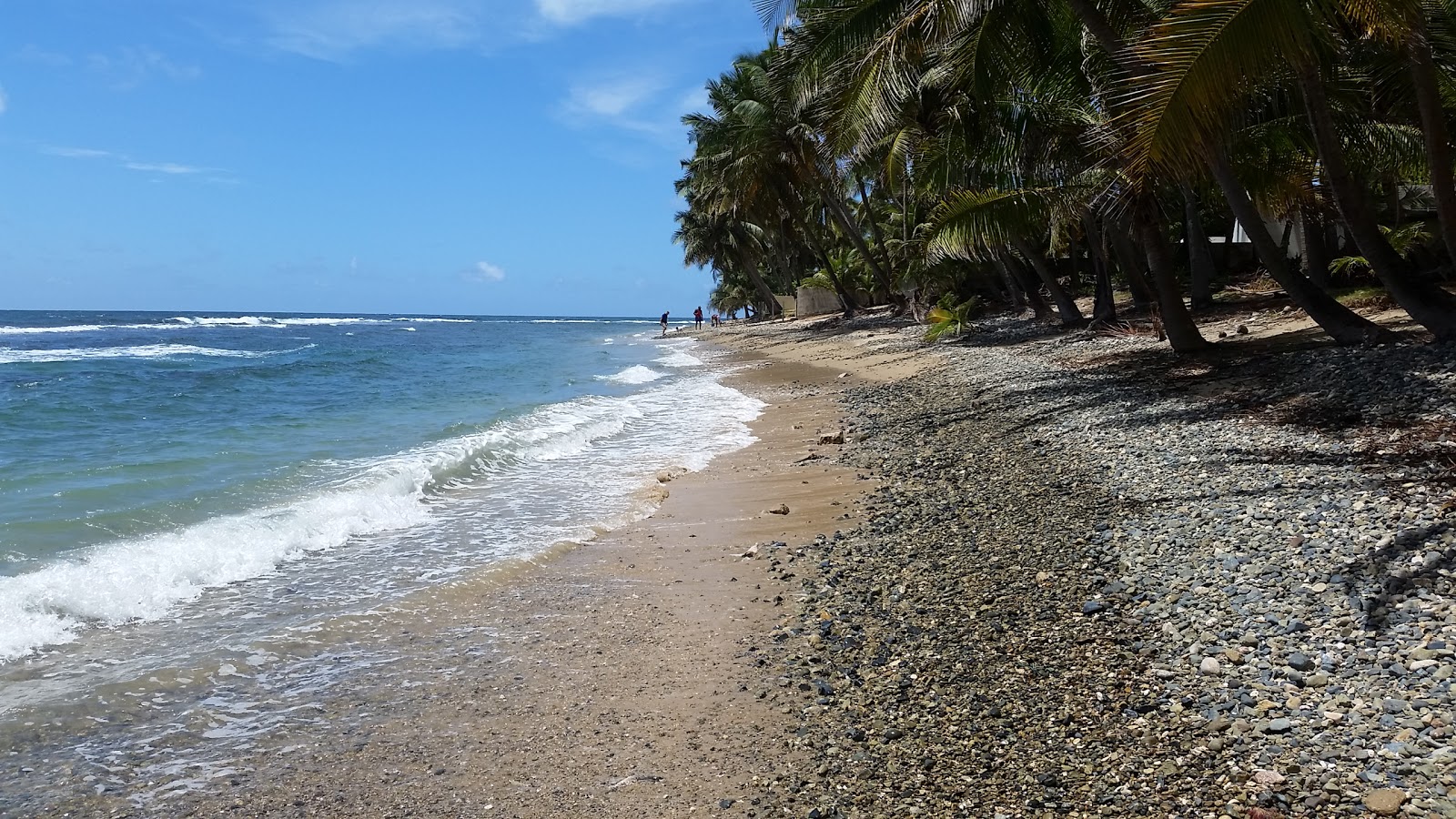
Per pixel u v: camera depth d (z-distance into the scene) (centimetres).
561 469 1163
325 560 755
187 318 11575
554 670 527
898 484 965
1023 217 1431
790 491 981
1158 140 659
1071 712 424
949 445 1148
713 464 1180
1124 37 1165
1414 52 954
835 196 3903
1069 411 1218
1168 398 1161
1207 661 445
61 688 498
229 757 429
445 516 912
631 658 541
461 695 495
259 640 574
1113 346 1838
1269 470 740
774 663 521
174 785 403
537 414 1683
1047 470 922
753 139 3547
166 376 2578
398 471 1075
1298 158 1476
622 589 673
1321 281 1838
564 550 784
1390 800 324
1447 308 1058
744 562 726
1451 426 749
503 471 1145
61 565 686
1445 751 342
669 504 955
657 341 5494
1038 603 564
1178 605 521
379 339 5906
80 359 3416
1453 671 387
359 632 589
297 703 486
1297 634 452
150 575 675
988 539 716
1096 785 362
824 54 1312
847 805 369
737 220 5225
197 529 805
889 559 700
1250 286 2495
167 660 540
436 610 632
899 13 1252
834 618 585
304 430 1481
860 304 4912
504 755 429
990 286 3688
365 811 383
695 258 6806
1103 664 468
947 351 2366
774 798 381
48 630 576
